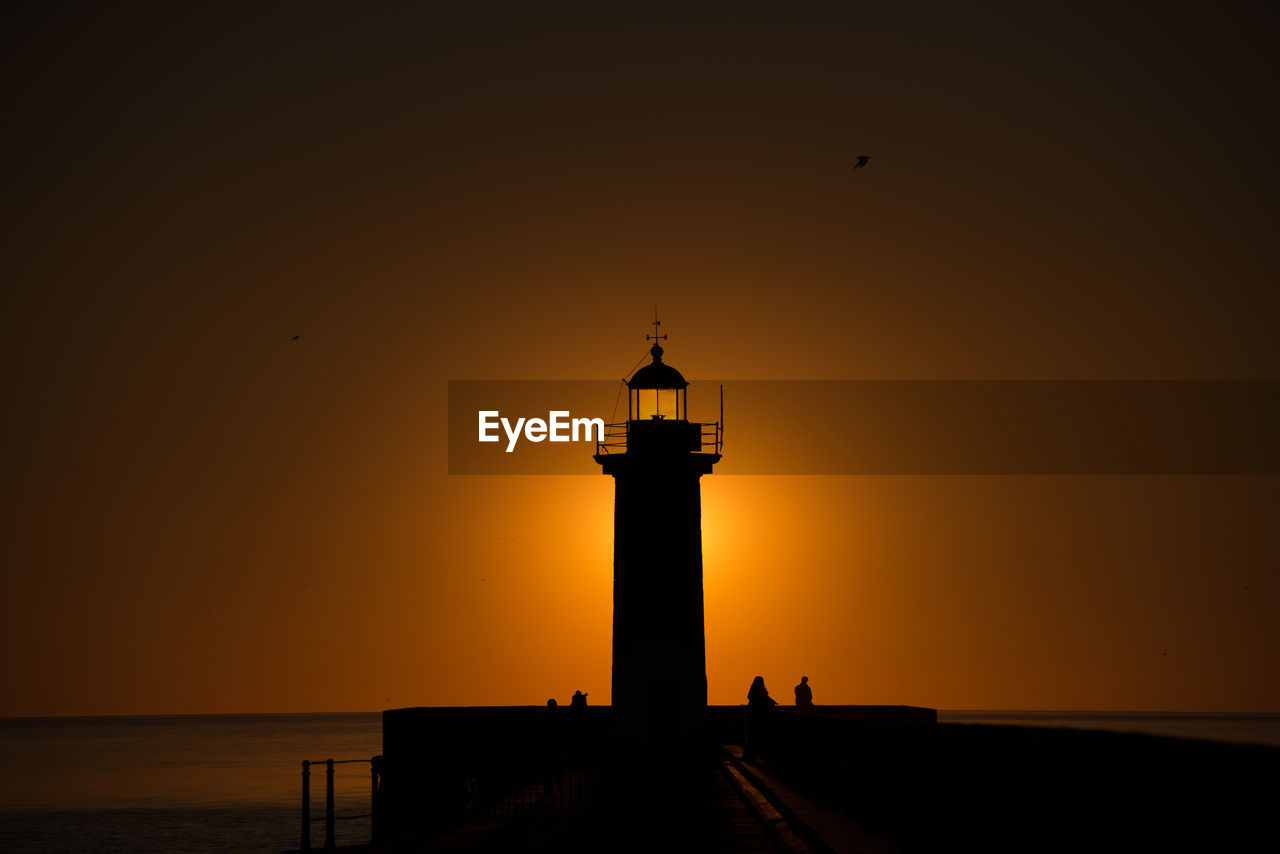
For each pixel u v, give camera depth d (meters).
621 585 60.72
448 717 60.72
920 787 22.44
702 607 60.72
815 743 36.62
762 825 32.16
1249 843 10.05
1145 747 12.19
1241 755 10.21
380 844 33.72
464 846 29.03
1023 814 16.19
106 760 171.62
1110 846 13.10
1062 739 14.70
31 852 69.44
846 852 23.38
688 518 60.97
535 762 48.94
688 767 52.88
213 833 75.94
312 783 119.00
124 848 69.69
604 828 32.00
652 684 59.69
